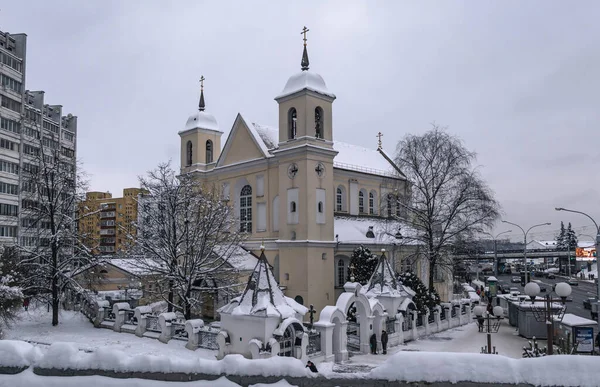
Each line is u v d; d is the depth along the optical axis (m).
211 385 11.53
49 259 35.88
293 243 41.00
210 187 52.31
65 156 48.84
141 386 11.79
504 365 10.38
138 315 31.41
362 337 29.73
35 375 12.44
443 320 38.88
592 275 107.62
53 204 35.25
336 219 49.00
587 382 9.82
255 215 47.38
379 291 33.53
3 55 61.12
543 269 150.75
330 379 11.16
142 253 39.09
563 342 28.47
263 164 46.62
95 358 12.39
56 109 83.94
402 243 43.62
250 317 24.20
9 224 58.75
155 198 36.47
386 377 10.88
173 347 27.77
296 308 25.72
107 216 114.25
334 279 43.38
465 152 42.53
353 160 55.44
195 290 35.53
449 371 10.56
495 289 62.66
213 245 35.31
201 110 56.16
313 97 42.25
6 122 60.84
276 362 11.52
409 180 43.25
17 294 28.23
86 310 38.53
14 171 61.41
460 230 40.72
